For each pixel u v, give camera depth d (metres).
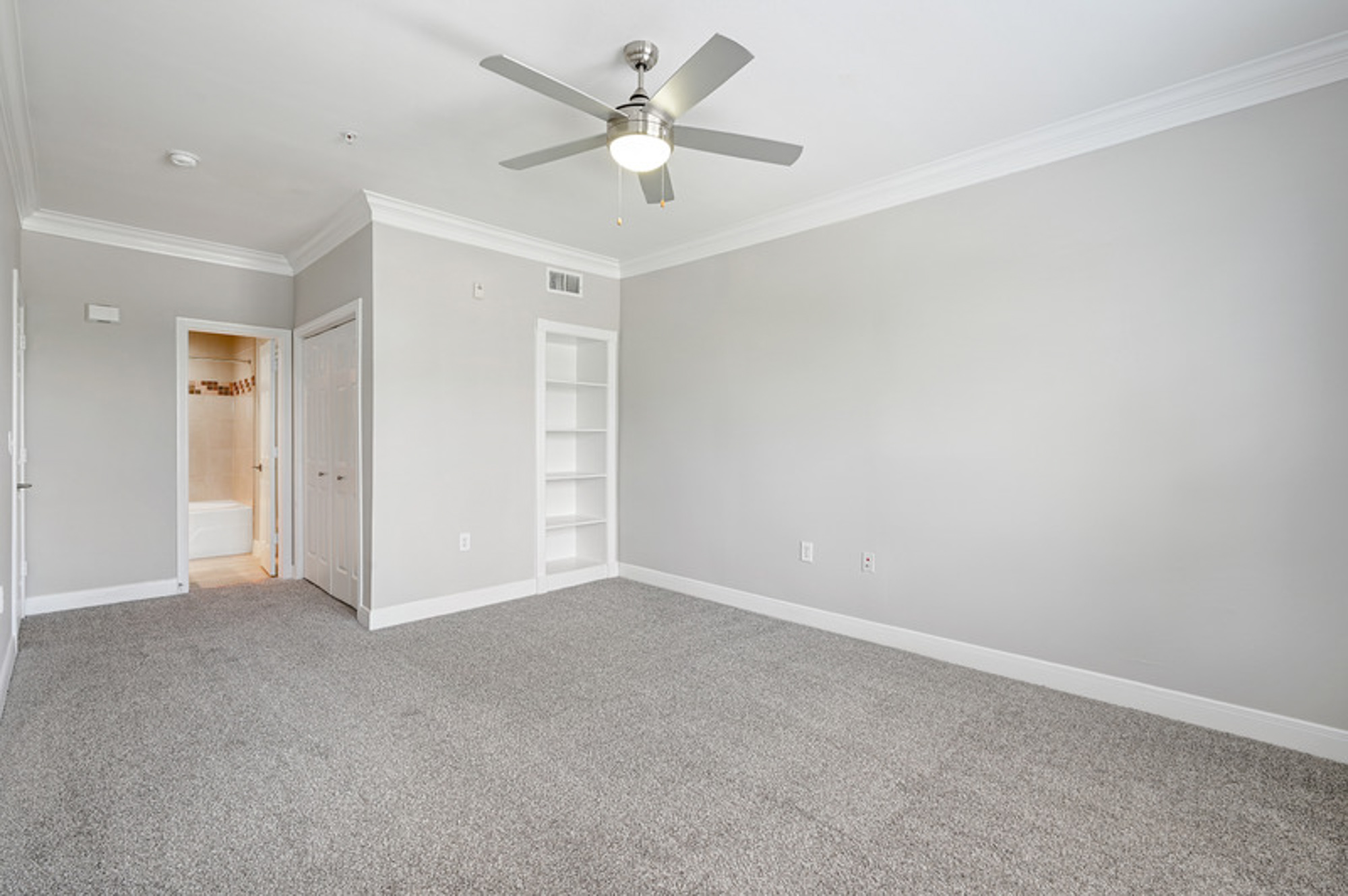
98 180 3.33
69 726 2.44
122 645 3.36
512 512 4.39
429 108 2.62
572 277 4.74
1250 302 2.42
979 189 3.10
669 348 4.66
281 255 4.71
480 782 2.11
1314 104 2.29
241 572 5.14
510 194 3.56
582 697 2.78
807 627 3.80
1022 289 2.97
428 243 3.92
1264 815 1.96
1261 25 2.09
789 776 2.16
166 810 1.92
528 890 1.61
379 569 3.72
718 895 1.61
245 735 2.40
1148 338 2.64
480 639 3.54
